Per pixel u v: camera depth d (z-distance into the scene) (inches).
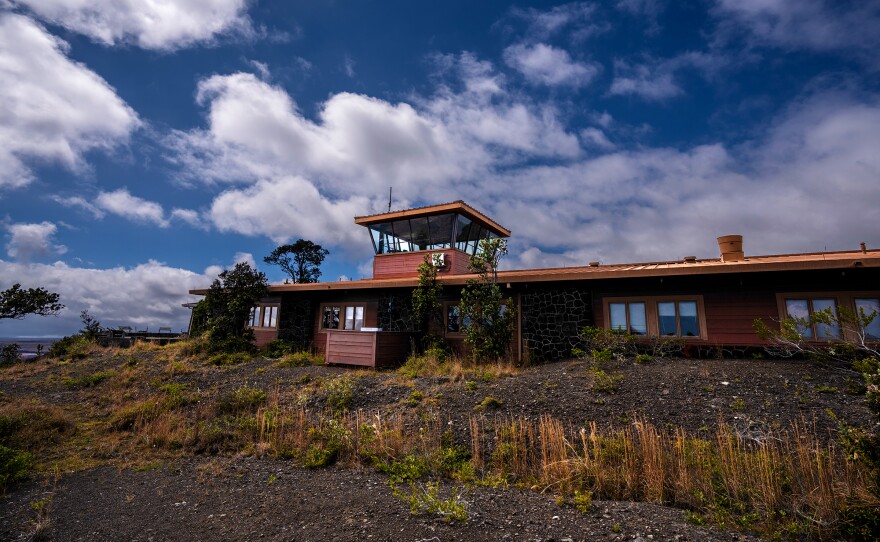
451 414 343.0
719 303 478.9
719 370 373.7
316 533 184.7
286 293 789.2
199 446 331.9
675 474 220.2
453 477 250.1
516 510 199.0
